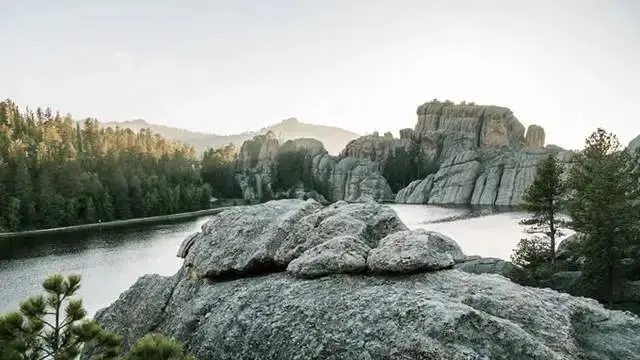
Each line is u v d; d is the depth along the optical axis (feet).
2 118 615.57
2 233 340.59
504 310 32.63
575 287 109.70
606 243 104.06
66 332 34.40
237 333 37.35
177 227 356.59
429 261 37.04
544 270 119.75
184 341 40.81
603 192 105.81
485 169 510.58
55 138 595.06
